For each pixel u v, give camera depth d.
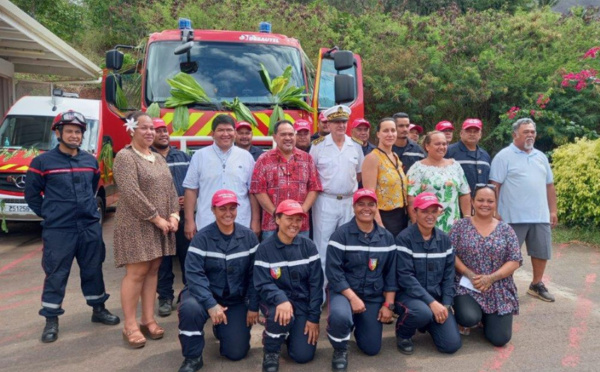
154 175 4.25
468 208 5.06
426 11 22.06
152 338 4.50
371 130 14.02
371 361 4.10
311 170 4.86
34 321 4.92
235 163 4.84
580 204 7.84
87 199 4.55
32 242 8.00
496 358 4.13
